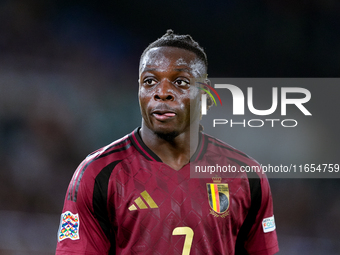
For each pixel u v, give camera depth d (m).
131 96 47.97
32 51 47.16
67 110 46.16
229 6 48.84
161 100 7.41
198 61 7.80
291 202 36.06
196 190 7.63
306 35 48.19
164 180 7.57
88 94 47.38
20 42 47.06
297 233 30.78
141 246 7.25
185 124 7.60
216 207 7.61
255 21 48.88
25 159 42.16
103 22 48.00
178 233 7.33
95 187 7.36
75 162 44.09
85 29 47.75
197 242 7.39
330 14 47.34
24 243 27.45
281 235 30.20
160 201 7.39
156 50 7.61
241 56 49.38
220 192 7.75
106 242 7.55
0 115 44.56
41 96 46.16
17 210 35.19
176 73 7.43
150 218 7.29
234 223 7.90
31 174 41.22
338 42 47.56
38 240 28.12
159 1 48.44
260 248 8.46
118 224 7.34
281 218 33.59
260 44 49.03
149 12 48.50
